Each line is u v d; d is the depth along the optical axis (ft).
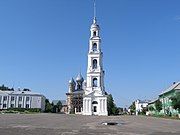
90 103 364.79
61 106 587.68
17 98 465.88
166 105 328.70
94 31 385.50
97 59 379.14
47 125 100.63
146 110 499.51
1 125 91.91
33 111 422.00
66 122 129.70
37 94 476.13
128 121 159.43
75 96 488.02
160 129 91.97
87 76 377.71
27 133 66.54
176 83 335.67
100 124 119.85
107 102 379.14
